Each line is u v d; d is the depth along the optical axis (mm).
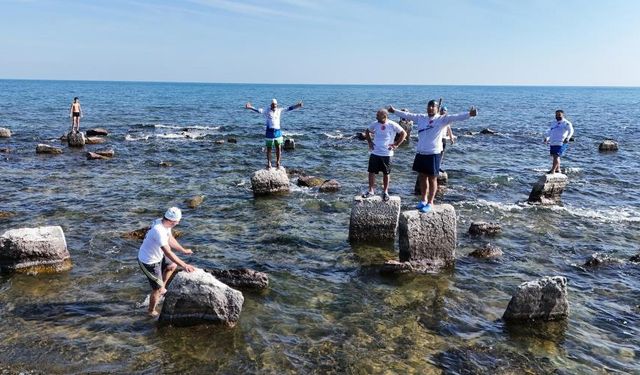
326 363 7457
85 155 26438
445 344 8070
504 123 51875
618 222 15312
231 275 9945
